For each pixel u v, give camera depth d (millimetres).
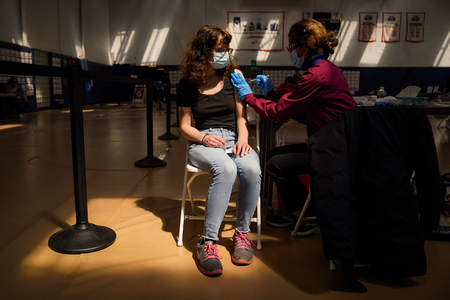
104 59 13328
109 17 13516
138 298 1362
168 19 13141
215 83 1841
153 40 13367
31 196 2557
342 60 12805
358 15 12570
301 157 1857
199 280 1500
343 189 1438
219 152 1691
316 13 12305
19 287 1422
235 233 1750
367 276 1553
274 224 2100
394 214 1435
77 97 1670
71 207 2342
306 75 1608
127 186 2863
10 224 2053
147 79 3432
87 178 3102
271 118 1735
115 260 1654
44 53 10047
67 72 1628
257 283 1485
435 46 12625
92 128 6500
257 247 1808
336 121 1497
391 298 1384
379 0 12477
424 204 1471
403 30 12586
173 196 2617
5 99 8117
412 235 1437
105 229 1907
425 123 1463
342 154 1458
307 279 1523
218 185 1612
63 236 1787
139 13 13289
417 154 1464
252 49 12922
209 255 1569
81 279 1487
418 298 1385
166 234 1956
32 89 9711
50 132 5879
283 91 2037
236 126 1909
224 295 1392
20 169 3344
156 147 4652
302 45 1675
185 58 1805
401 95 2596
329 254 1421
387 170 1442
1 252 1714
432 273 1572
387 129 1460
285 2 12633
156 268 1591
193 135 1753
